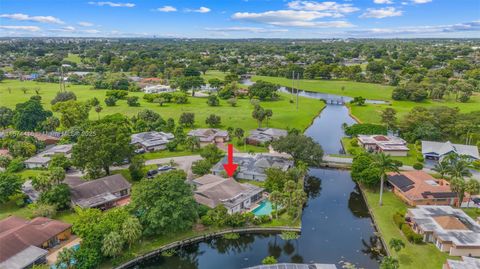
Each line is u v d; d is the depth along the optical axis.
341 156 119.69
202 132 137.25
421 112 143.00
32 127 145.12
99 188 85.50
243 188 88.38
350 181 104.62
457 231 67.44
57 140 134.12
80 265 58.12
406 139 136.38
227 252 72.38
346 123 167.00
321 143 140.12
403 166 109.44
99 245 61.34
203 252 72.69
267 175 93.88
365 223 80.19
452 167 86.12
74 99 198.00
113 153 95.44
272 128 144.88
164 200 68.75
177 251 69.69
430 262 62.59
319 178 106.75
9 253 59.19
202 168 99.62
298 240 73.06
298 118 172.38
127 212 68.94
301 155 103.94
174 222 68.06
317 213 84.88
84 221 65.62
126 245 66.88
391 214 80.56
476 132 129.88
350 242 72.44
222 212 76.00
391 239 66.81
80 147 93.06
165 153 121.81
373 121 168.00
